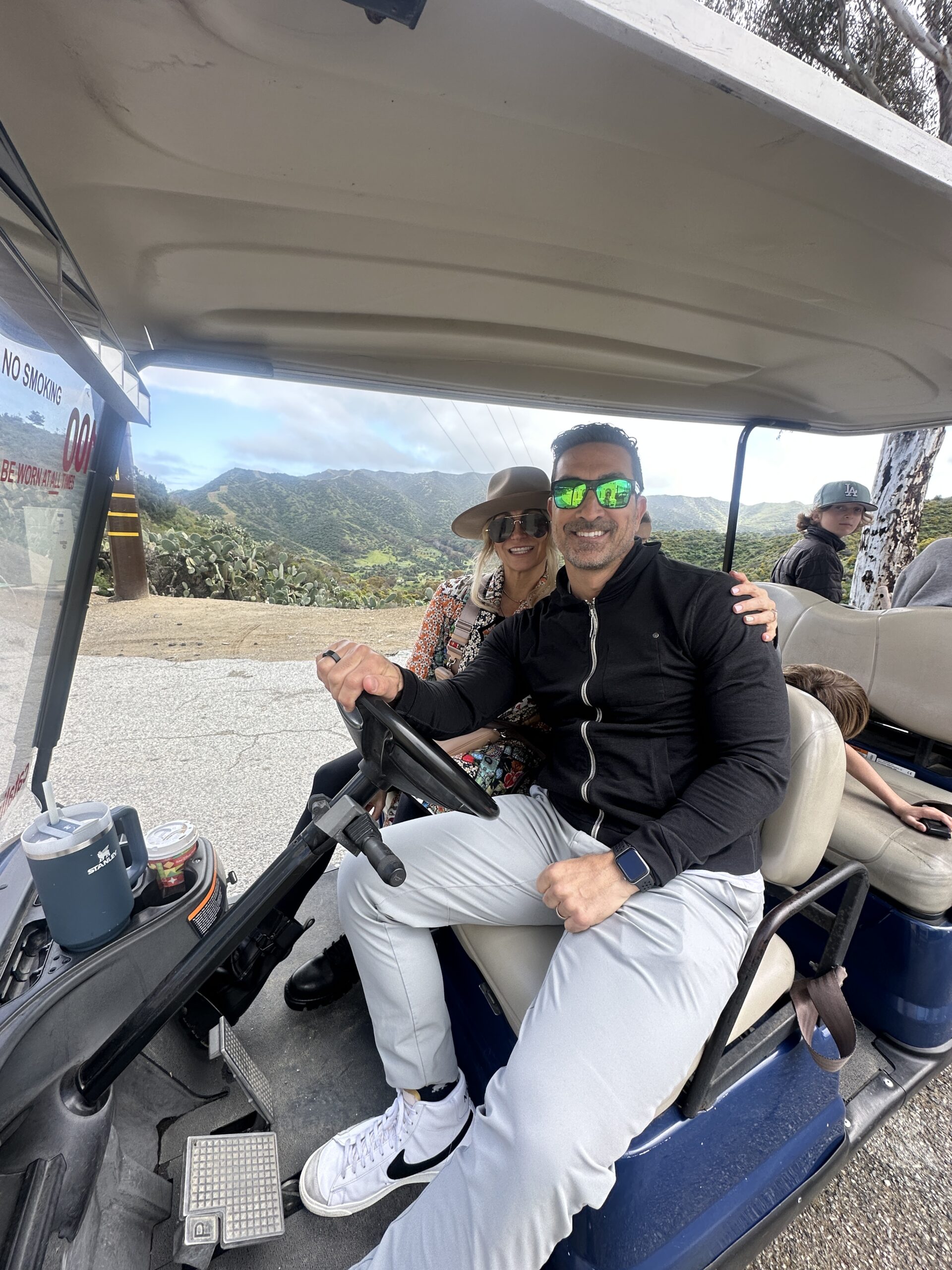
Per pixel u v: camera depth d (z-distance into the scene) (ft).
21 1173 2.83
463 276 3.42
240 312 3.92
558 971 3.49
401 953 4.13
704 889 3.69
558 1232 2.92
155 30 1.66
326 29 1.61
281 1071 4.88
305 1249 3.73
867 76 14.12
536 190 2.51
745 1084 3.64
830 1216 4.30
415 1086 4.00
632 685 4.20
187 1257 3.34
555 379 5.58
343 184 2.49
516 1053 3.21
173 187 2.52
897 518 16.02
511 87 1.85
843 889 5.74
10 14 1.61
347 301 3.77
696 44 1.57
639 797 4.10
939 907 5.23
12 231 2.12
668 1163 3.28
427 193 2.56
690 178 2.34
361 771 3.27
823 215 2.52
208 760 10.71
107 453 4.09
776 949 4.14
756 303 3.76
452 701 4.52
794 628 8.91
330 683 3.94
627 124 1.99
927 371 5.16
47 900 3.41
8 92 1.94
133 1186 3.43
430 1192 3.11
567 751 4.56
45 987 3.27
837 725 4.38
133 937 3.70
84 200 2.60
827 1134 4.16
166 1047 4.19
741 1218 3.65
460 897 4.19
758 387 6.16
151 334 4.25
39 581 3.58
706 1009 3.23
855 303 3.59
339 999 5.61
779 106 1.75
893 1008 5.40
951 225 2.43
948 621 7.25
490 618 5.88
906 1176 4.61
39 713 4.16
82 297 3.06
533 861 4.32
